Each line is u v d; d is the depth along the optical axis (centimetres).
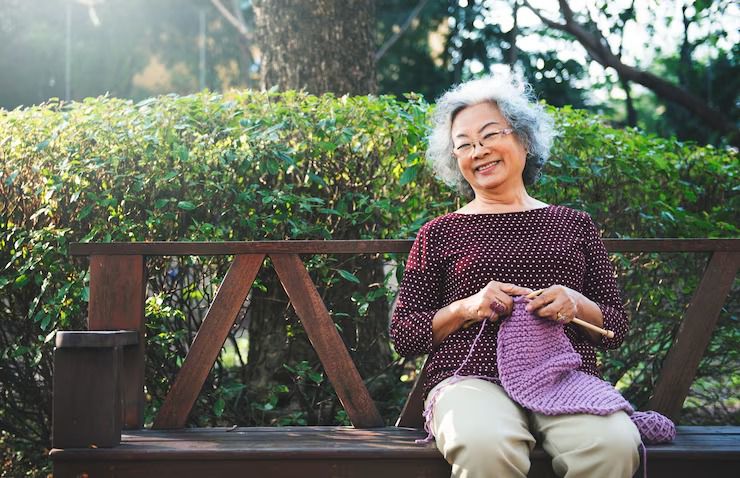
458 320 220
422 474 214
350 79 416
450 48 1208
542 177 312
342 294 315
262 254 244
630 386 338
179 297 305
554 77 1092
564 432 200
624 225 338
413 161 304
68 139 302
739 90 934
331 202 312
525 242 228
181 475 214
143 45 1317
